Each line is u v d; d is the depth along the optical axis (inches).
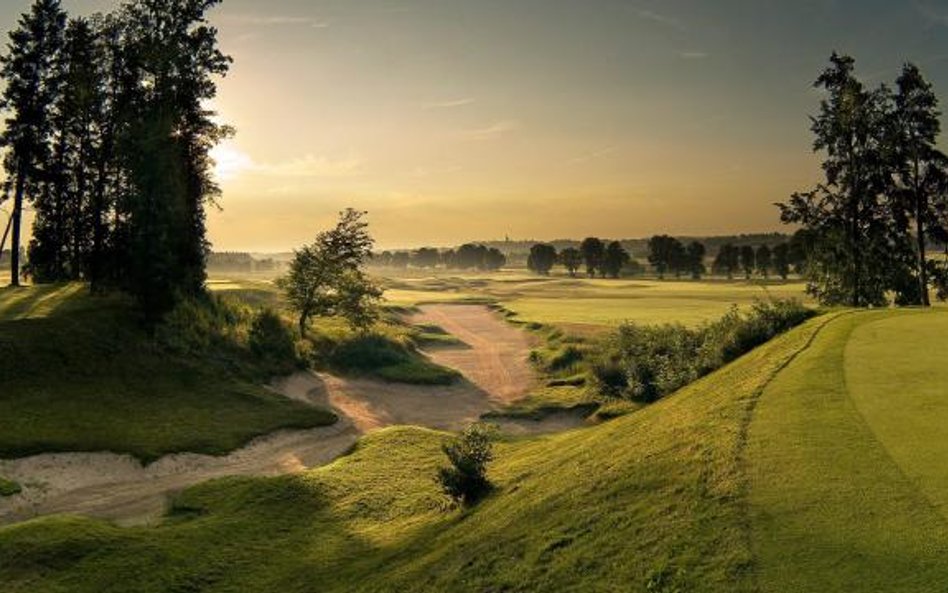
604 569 480.4
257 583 751.1
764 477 512.1
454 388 2213.3
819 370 754.8
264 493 1054.4
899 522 416.5
